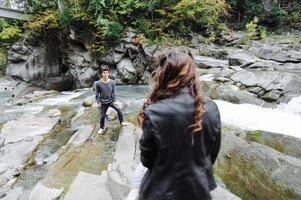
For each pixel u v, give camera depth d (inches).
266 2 840.3
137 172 68.0
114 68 640.4
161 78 54.4
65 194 165.2
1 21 848.3
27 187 186.5
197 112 51.1
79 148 231.9
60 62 799.7
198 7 592.1
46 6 733.3
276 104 271.6
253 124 224.1
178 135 50.9
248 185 156.9
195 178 51.8
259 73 317.7
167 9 616.1
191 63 54.4
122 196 153.3
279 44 553.0
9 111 378.6
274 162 153.0
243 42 585.3
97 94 260.8
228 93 297.6
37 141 253.6
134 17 627.5
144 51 582.2
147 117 51.9
